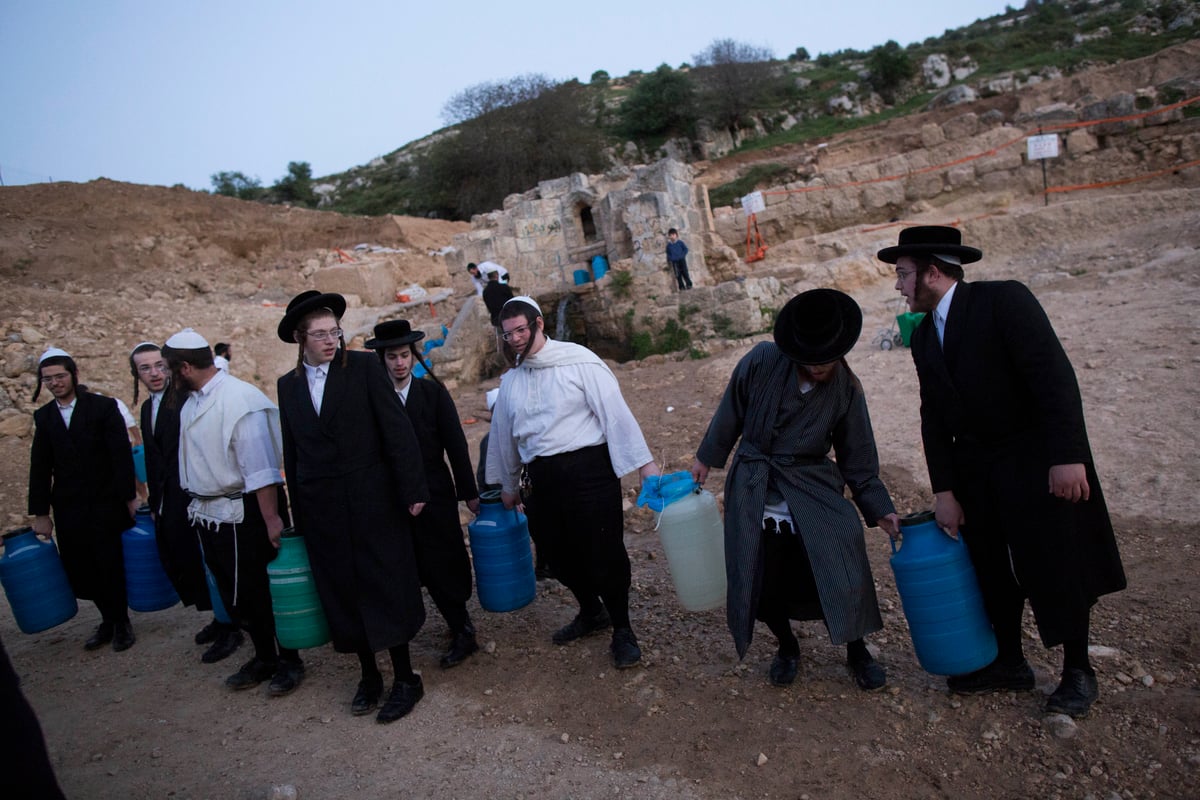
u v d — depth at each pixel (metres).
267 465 4.65
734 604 3.81
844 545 3.75
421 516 4.79
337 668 5.13
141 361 5.64
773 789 3.32
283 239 28.95
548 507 4.57
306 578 4.41
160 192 27.91
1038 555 3.34
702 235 20.41
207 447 4.68
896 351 10.64
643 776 3.54
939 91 40.38
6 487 11.01
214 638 5.84
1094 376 7.79
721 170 33.78
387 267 23.67
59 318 15.88
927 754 3.39
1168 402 6.84
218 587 4.88
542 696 4.38
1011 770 3.22
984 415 3.43
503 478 4.85
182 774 4.06
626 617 4.63
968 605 3.54
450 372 17.09
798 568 3.95
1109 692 3.57
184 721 4.65
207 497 4.73
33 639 6.49
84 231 24.78
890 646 4.38
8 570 5.70
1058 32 44.84
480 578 4.95
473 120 43.97
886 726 3.62
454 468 5.04
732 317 16.41
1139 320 8.98
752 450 3.93
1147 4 44.12
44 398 13.08
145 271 24.78
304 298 4.34
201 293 24.38
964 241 17.89
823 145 31.05
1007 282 3.47
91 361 14.57
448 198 44.59
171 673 5.41
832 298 3.60
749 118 45.88
